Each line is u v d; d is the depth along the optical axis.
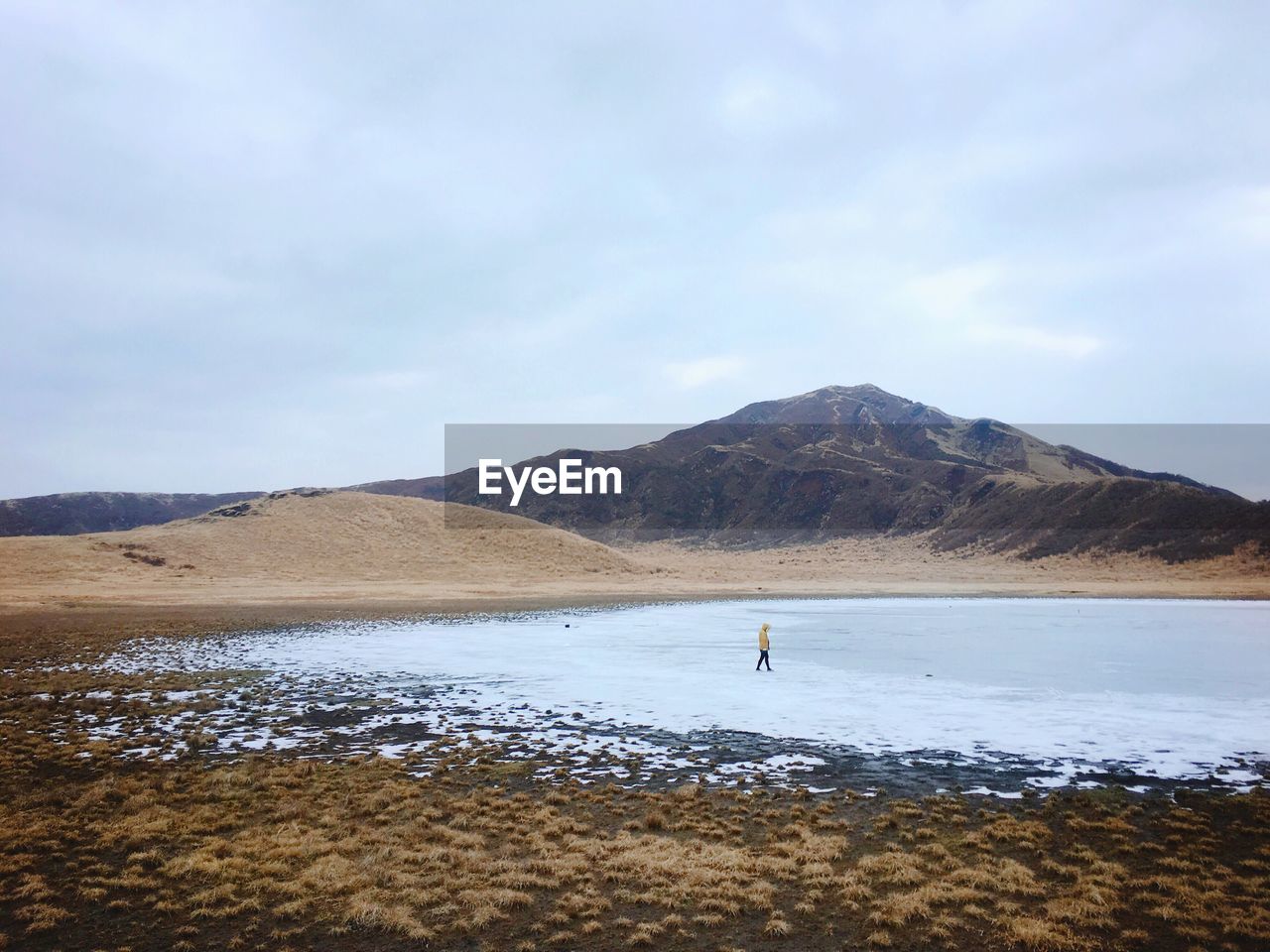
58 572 74.00
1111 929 8.59
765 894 9.47
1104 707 21.30
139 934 8.48
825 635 41.12
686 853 10.81
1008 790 13.75
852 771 15.07
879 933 8.45
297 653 33.28
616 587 87.56
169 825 11.87
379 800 13.08
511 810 12.69
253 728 18.94
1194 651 33.78
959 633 42.16
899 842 11.32
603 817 12.38
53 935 8.45
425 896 9.38
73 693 23.22
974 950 8.16
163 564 82.31
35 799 13.02
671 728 18.88
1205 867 10.35
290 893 9.52
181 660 30.56
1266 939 8.32
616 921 8.80
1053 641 37.94
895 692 23.67
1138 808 12.61
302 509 108.06
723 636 40.53
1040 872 10.21
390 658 31.42
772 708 21.27
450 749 16.84
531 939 8.40
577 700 22.55
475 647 35.56
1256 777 14.50
